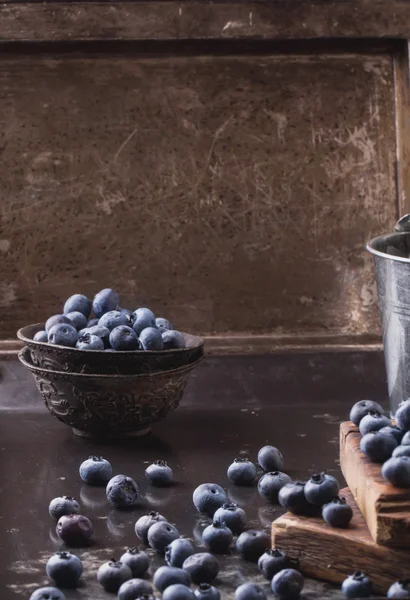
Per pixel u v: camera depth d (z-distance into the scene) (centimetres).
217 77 276
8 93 273
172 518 195
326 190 281
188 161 278
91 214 278
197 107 276
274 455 218
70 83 273
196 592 155
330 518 165
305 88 278
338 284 284
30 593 164
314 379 278
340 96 279
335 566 164
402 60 276
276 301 283
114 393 231
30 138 275
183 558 169
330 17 266
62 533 183
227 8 264
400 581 150
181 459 230
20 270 279
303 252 283
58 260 279
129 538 186
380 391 278
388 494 158
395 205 283
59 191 277
